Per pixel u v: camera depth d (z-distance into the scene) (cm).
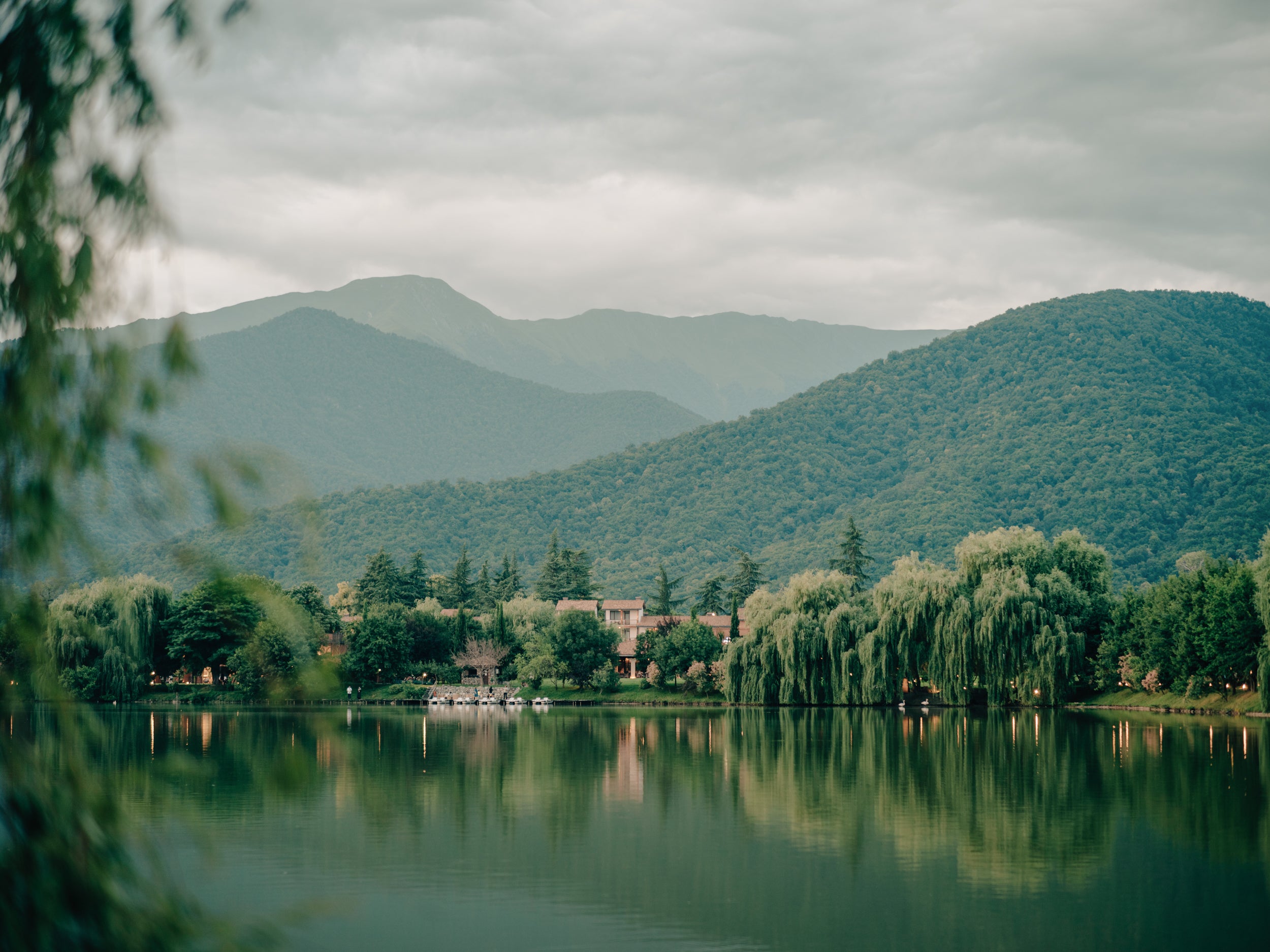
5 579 799
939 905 3005
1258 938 2695
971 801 4778
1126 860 3556
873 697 11056
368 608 16762
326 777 5544
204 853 979
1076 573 11694
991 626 10469
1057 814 4409
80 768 841
